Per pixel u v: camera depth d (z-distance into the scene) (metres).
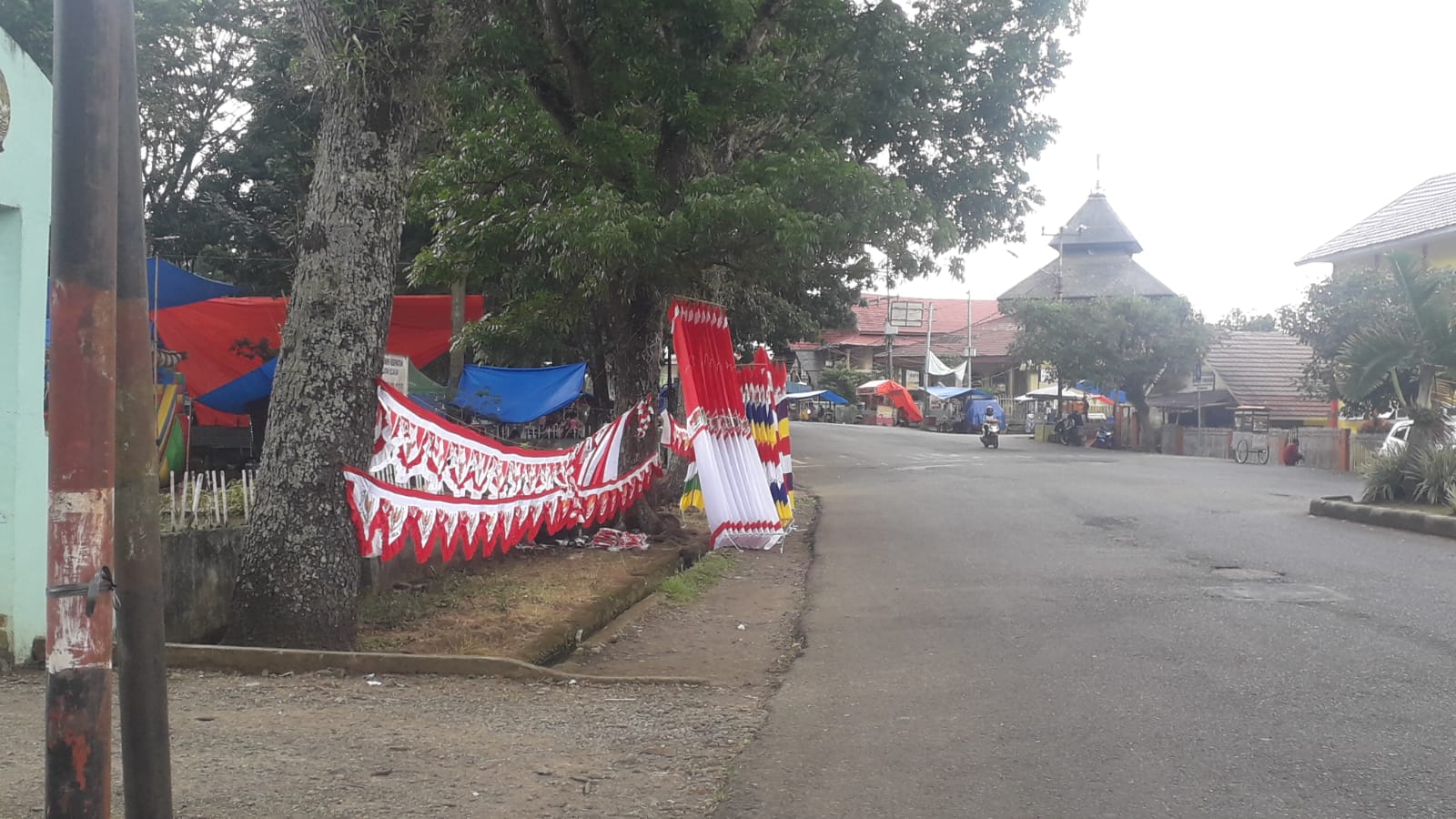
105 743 2.87
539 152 12.12
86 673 2.84
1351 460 26.17
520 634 8.43
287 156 23.06
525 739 5.58
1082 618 8.22
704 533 14.77
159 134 24.83
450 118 12.21
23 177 6.79
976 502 17.44
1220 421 39.91
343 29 7.52
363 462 7.88
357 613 8.08
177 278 12.39
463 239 12.81
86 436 2.83
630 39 11.89
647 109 13.15
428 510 8.81
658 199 12.37
